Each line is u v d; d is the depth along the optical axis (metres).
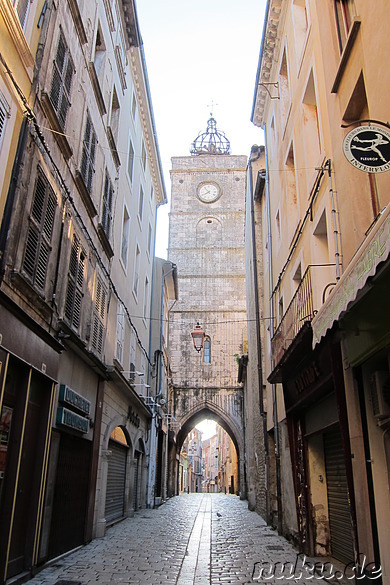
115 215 14.80
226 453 63.28
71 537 9.70
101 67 12.68
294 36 11.07
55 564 8.36
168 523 15.77
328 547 9.27
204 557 9.52
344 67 7.11
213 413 36.97
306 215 9.51
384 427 6.06
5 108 6.37
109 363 13.36
